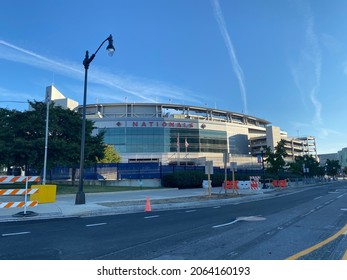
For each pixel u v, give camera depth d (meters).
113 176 35.25
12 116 23.39
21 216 12.77
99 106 102.31
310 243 7.59
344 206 16.88
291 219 11.97
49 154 23.28
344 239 8.03
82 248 7.32
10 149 21.45
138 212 15.07
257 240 8.02
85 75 18.25
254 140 117.75
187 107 105.44
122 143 87.50
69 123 26.97
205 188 34.62
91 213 14.34
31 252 6.96
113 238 8.52
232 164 26.84
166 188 31.86
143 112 103.19
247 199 22.98
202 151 95.31
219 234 8.95
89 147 27.02
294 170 65.56
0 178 13.29
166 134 90.75
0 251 7.07
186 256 6.50
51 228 10.28
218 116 115.50
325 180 93.81
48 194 17.78
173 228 10.16
